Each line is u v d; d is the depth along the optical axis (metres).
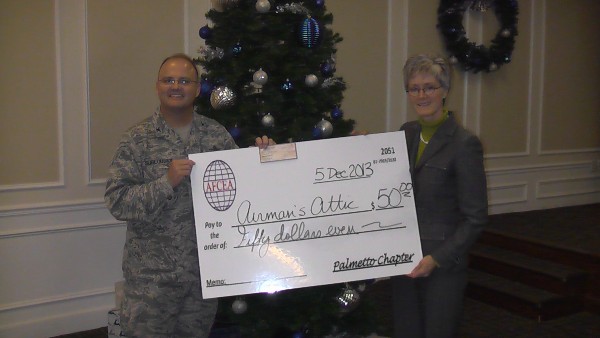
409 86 2.00
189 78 2.01
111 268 3.66
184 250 2.05
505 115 5.73
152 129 2.04
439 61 1.96
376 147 2.20
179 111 2.04
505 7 5.34
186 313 2.12
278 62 2.65
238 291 2.11
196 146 2.11
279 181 2.17
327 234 2.17
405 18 4.85
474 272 4.46
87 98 3.48
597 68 6.47
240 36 2.60
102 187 3.60
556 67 6.09
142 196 1.90
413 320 2.14
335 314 2.66
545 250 4.28
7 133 3.24
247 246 2.13
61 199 3.45
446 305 1.99
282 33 2.64
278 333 2.75
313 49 2.69
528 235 4.57
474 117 5.49
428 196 2.04
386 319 3.73
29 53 3.28
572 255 4.10
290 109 2.71
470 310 4.00
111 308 3.63
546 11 5.91
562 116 6.21
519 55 5.77
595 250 4.04
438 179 2.00
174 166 1.92
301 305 2.64
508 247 4.57
